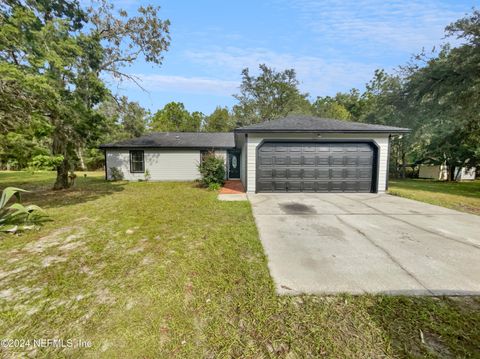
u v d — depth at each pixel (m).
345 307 2.18
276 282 2.61
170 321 2.04
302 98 27.98
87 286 2.60
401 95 12.84
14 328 1.98
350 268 2.92
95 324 2.02
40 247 3.69
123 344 1.80
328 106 31.28
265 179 8.78
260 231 4.37
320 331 1.90
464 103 10.08
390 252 3.40
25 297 2.41
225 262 3.12
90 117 8.60
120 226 4.75
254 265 3.02
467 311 2.11
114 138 13.64
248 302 2.27
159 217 5.40
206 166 10.67
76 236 4.18
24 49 5.74
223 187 10.74
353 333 1.88
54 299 2.37
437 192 9.42
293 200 7.35
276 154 8.72
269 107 27.48
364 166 8.82
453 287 2.49
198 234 4.22
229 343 1.80
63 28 6.59
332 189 8.84
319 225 4.73
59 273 2.88
